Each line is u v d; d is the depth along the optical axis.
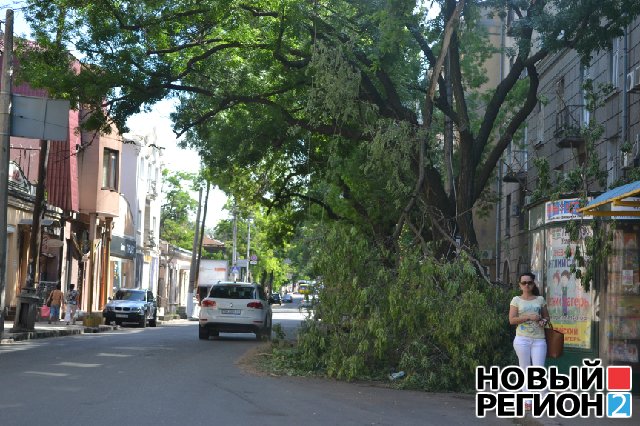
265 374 15.66
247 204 36.72
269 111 25.77
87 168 45.28
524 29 19.61
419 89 25.11
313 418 10.62
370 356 15.47
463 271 15.20
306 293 15.80
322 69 18.47
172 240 87.88
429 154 20.50
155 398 11.76
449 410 12.02
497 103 20.78
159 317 49.41
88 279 47.72
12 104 23.20
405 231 25.16
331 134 21.38
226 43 23.30
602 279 14.66
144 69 22.73
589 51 19.41
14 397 11.49
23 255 38.66
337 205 31.75
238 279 76.25
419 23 20.92
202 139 29.61
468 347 14.12
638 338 14.41
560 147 27.66
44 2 22.66
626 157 23.11
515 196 36.94
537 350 11.52
